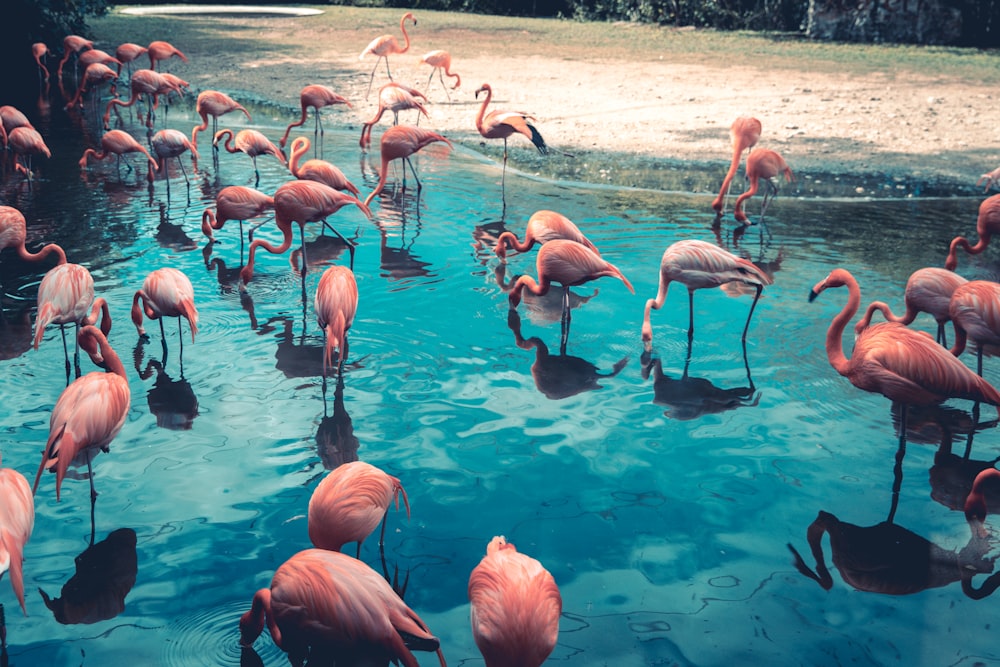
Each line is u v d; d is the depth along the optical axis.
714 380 5.08
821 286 4.59
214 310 6.00
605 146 11.32
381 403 4.75
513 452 4.28
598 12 26.62
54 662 2.94
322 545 3.25
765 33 22.91
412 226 7.95
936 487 4.02
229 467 4.11
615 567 3.46
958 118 12.64
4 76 15.44
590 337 5.67
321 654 3.00
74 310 4.93
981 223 6.72
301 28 22.61
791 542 3.62
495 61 17.78
